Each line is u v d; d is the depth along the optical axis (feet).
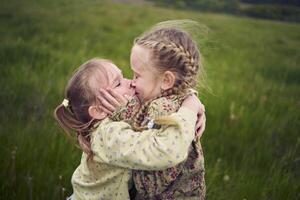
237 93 23.48
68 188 12.13
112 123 7.73
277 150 16.44
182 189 7.87
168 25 8.45
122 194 7.87
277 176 13.94
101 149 7.75
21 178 12.14
